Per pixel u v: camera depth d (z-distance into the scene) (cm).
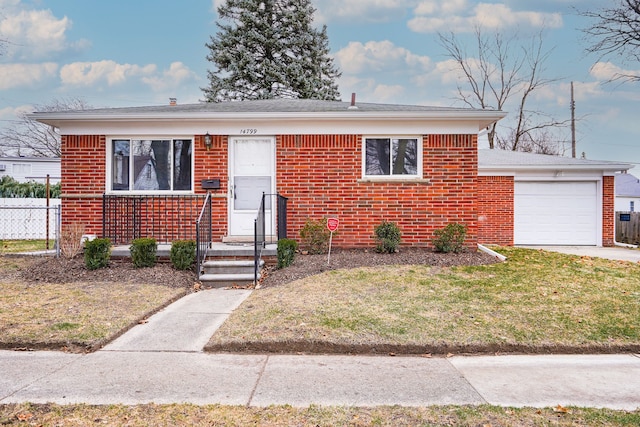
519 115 2870
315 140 975
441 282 711
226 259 854
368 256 881
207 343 482
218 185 970
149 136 978
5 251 1076
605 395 371
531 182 1586
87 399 353
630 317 560
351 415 329
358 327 516
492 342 480
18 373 408
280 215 891
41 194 1814
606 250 1412
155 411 332
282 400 355
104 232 912
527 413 333
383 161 984
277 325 521
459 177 970
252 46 2995
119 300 639
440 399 359
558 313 571
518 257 963
